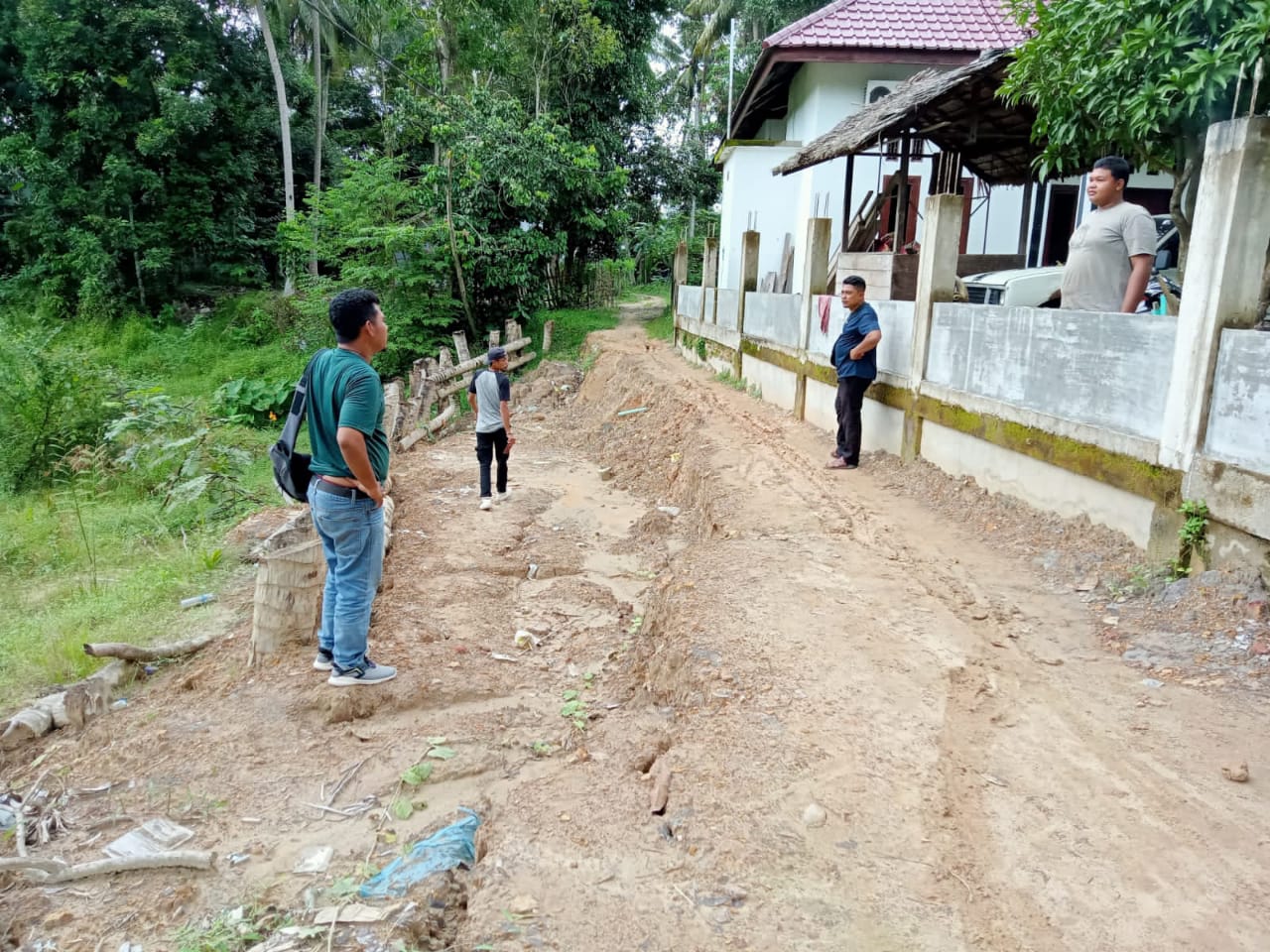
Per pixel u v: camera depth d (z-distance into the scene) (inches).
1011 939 99.8
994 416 258.5
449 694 189.0
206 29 1050.1
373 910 115.0
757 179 774.5
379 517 180.4
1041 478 238.5
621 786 139.3
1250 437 170.6
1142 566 196.1
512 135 876.6
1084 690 156.6
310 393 170.9
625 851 119.5
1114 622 181.8
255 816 141.8
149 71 1017.5
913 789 128.0
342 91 1381.6
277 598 200.8
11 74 1024.2
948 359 291.9
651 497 405.7
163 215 1060.5
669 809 128.7
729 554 239.3
